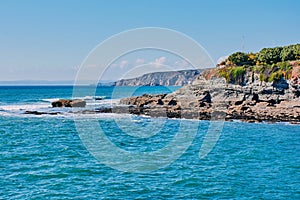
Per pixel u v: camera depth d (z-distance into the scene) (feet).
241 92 230.89
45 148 112.78
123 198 67.26
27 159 97.35
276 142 125.39
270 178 80.33
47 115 202.59
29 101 314.55
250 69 233.76
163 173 83.82
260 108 206.59
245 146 117.60
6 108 238.68
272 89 220.84
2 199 65.82
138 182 76.84
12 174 82.17
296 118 183.62
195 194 69.62
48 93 483.92
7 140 127.44
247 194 69.67
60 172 83.92
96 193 69.82
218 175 82.53
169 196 68.49
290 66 220.84
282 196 68.49
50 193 69.51
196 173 84.07
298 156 103.04
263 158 100.27
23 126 163.02
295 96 215.10
